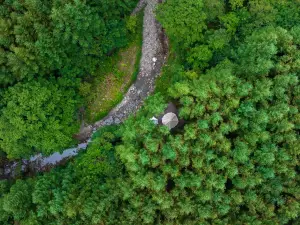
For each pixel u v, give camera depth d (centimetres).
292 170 2938
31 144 3131
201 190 2880
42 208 2892
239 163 2981
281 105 2898
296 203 2903
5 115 2956
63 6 2838
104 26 3206
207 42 3175
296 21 3167
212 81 2898
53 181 3092
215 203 2927
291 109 2948
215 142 2917
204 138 2867
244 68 2984
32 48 2845
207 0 3120
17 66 2845
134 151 2905
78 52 3212
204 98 2917
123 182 2950
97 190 3003
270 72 3056
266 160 2869
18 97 2956
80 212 2886
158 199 2845
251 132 2948
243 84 2898
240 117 2966
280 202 2941
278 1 3164
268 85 2886
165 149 2873
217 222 2892
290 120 2995
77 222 2902
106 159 3177
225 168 2939
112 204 2994
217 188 2889
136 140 2983
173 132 3203
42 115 3030
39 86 3033
